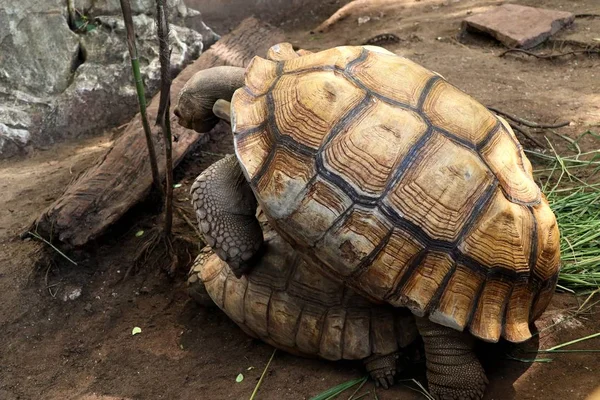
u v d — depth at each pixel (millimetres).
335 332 1190
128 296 1484
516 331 1112
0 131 2068
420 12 3301
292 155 1106
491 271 1099
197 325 1409
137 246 1574
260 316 1248
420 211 1080
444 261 1083
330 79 1144
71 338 1398
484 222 1094
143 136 1760
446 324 1083
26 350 1376
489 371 1222
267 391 1228
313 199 1089
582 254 1428
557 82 2250
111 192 1595
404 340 1176
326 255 1105
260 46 2393
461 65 2479
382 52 1267
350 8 3547
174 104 1919
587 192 1631
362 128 1099
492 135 1157
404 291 1086
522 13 2795
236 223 1244
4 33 2176
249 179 1123
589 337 1251
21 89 2193
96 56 2271
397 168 1085
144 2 2389
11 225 1672
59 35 2242
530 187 1168
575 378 1188
